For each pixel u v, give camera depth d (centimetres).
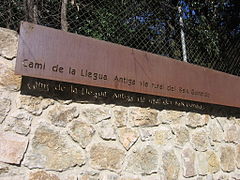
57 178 184
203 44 329
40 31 189
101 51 210
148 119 233
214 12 368
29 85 188
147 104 237
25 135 179
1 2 226
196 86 264
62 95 198
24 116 181
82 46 203
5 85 180
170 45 301
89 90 210
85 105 206
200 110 272
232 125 296
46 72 185
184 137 251
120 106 221
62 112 196
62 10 263
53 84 197
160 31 300
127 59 222
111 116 215
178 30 311
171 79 246
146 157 223
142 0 300
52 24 256
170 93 243
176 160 239
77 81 195
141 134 226
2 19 224
